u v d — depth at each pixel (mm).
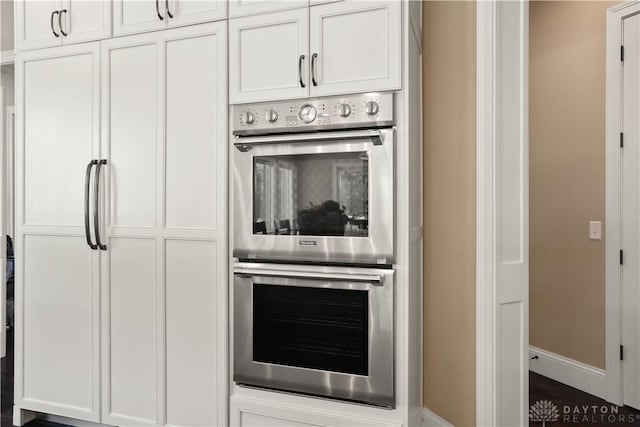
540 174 3207
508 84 1966
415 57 2133
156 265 2213
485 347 1951
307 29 1963
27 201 2436
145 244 2236
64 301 2379
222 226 2096
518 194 1996
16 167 2449
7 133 4023
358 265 1951
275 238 2010
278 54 2012
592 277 2875
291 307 2014
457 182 2133
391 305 1869
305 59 1962
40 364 2430
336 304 1949
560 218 3074
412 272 2002
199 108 2133
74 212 2352
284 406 2043
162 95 2186
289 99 1994
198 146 2137
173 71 2172
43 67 2398
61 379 2393
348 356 1937
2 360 3445
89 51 2309
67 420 2500
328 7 1934
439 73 2258
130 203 2252
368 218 1886
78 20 2332
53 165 2385
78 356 2357
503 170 1961
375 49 1881
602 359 2816
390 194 1856
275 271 1995
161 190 2191
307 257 1975
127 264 2266
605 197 2787
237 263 2096
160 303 2207
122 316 2275
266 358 2055
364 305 1906
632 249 2658
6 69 3742
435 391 2293
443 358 2236
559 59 3062
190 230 2146
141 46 2229
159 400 2211
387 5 1864
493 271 1932
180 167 2166
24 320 2461
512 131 1978
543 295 3203
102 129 2289
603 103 2791
